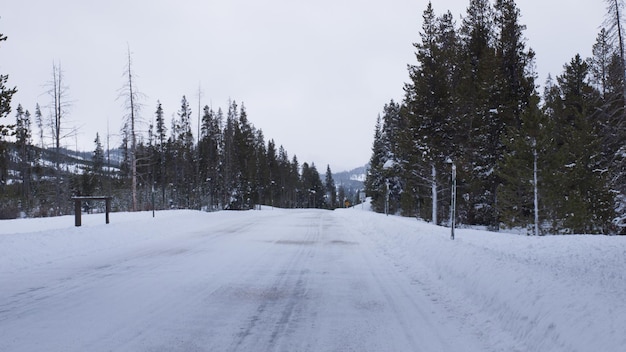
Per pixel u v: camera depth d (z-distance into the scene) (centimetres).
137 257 1116
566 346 379
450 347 466
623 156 2089
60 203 3516
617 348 327
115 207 4603
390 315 595
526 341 441
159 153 6106
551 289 492
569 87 2852
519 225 2364
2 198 3481
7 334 499
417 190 3666
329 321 566
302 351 455
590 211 2064
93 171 5709
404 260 1080
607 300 423
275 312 608
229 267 973
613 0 1756
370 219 2372
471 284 670
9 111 1269
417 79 3031
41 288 747
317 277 870
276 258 1121
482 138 2816
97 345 464
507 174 2394
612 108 2172
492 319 537
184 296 696
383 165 5072
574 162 2256
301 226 2328
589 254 1045
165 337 494
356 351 455
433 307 636
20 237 1143
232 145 6222
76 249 1200
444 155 2970
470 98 2905
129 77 3153
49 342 472
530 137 2202
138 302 654
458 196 3066
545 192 2122
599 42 2489
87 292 718
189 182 5941
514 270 607
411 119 3017
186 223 2142
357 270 954
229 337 498
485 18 3178
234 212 3372
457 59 3181
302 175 12988
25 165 4406
